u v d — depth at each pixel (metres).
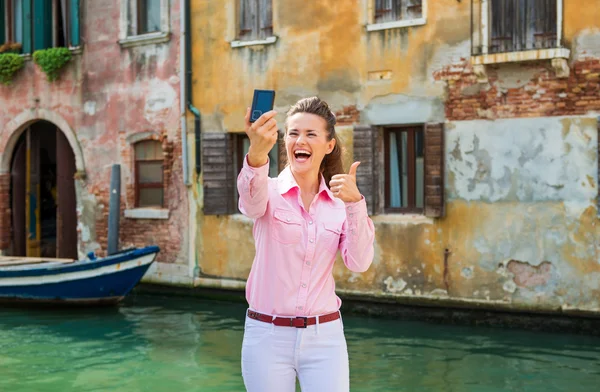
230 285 12.59
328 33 11.57
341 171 3.36
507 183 10.12
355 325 10.37
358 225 3.06
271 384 3.13
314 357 3.13
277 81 12.10
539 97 9.88
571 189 9.68
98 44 14.23
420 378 7.43
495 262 10.20
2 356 8.59
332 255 3.18
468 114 10.40
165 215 13.34
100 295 11.73
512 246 10.08
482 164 10.29
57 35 15.08
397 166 11.26
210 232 12.85
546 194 9.84
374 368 7.84
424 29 10.72
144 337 9.60
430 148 10.66
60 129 14.88
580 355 8.40
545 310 9.84
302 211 3.17
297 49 11.88
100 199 14.30
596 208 9.52
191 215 13.06
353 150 11.35
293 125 3.16
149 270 13.56
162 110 13.42
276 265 3.12
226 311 11.63
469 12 10.34
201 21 12.87
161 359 8.35
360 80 11.28
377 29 11.09
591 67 9.53
